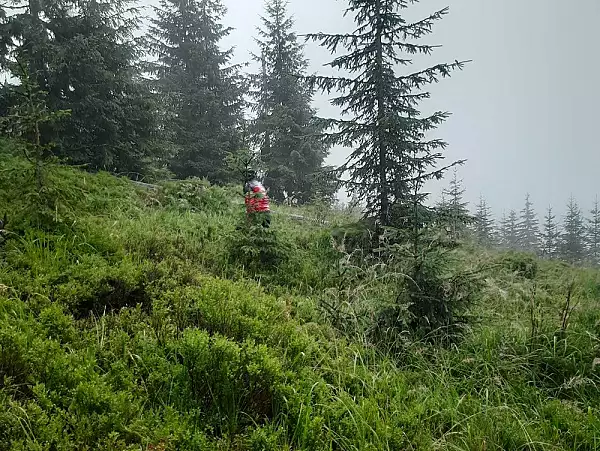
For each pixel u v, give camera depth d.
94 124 12.40
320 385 3.59
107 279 4.75
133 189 9.80
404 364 4.67
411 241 5.45
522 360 4.65
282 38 27.33
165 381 3.15
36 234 5.47
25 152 5.97
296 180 24.66
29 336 3.36
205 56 23.66
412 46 9.32
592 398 4.13
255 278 6.61
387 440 3.11
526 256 9.56
